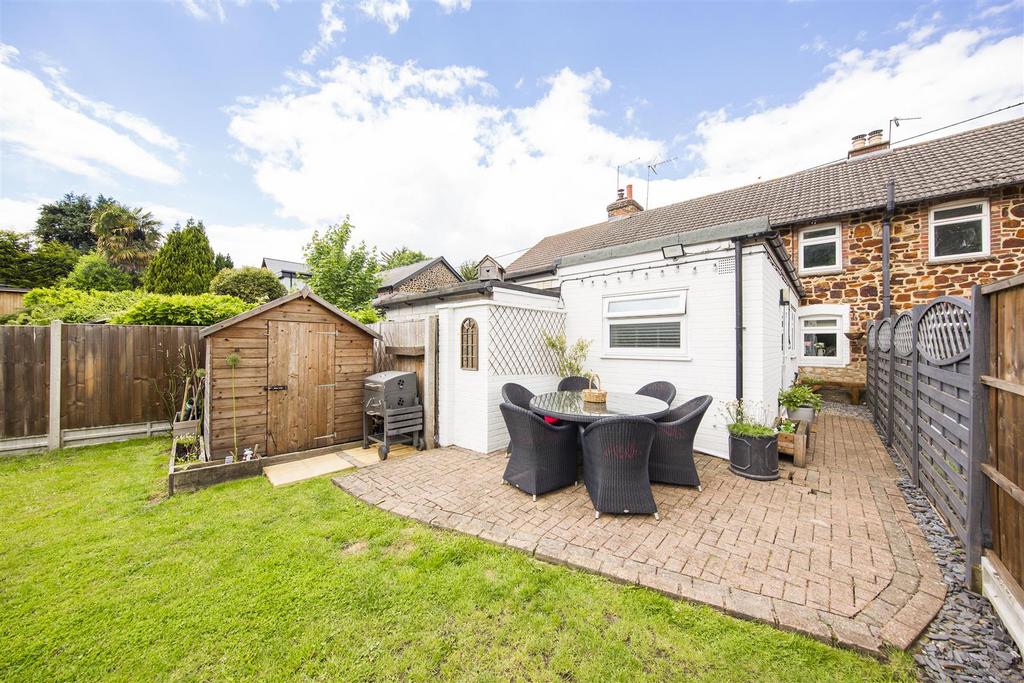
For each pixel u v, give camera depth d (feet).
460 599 7.89
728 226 16.52
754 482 13.96
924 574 8.45
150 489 13.41
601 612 7.53
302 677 6.20
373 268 51.21
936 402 11.46
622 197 47.01
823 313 29.19
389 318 30.86
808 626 6.96
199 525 10.91
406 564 9.09
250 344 16.08
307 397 17.61
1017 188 23.35
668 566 8.80
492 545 9.86
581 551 9.41
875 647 6.48
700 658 6.48
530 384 20.07
